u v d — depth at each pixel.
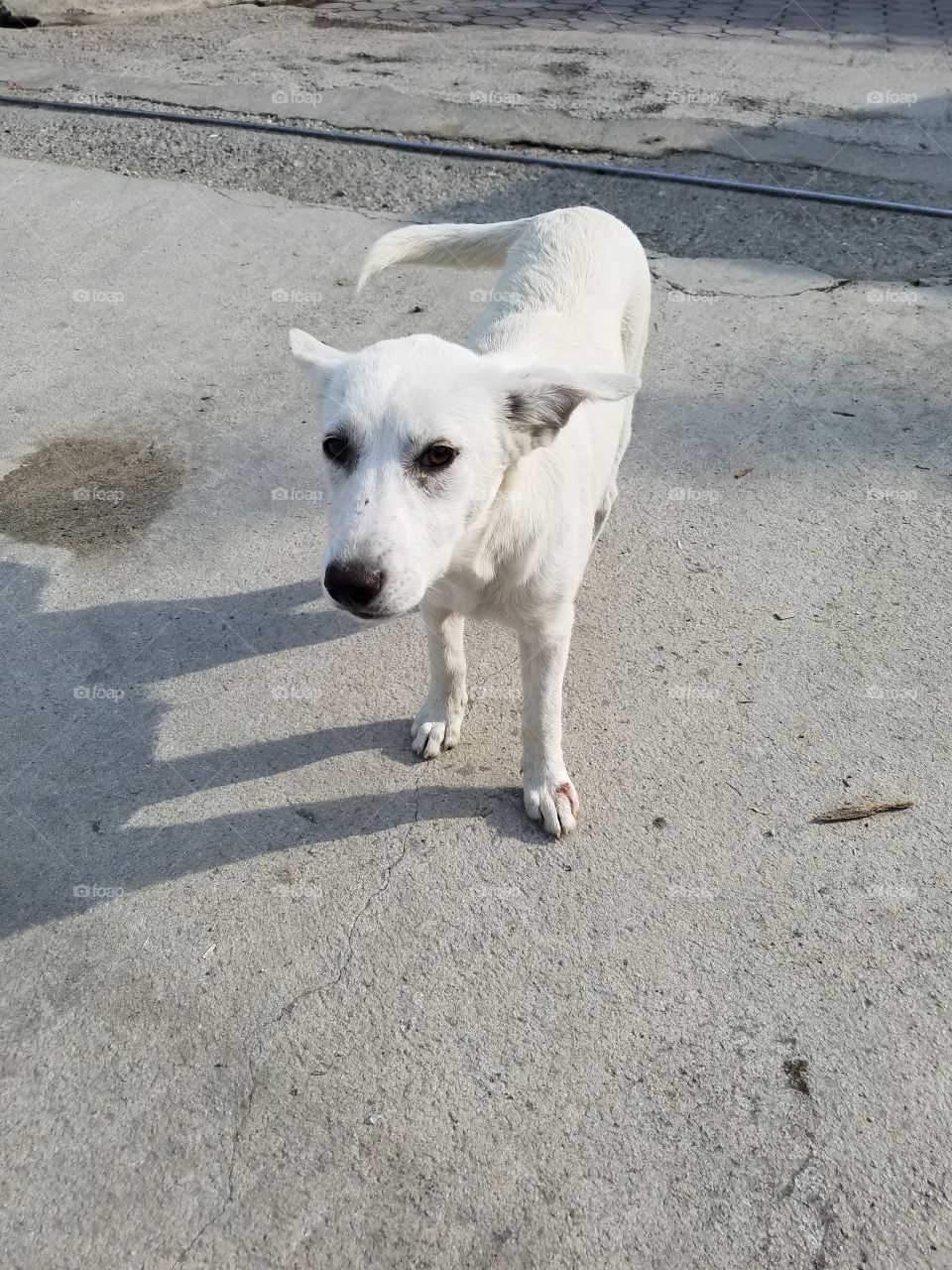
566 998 0.65
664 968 0.66
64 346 1.21
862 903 0.69
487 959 0.67
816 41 2.27
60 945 0.68
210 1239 0.55
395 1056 0.62
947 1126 0.59
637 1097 0.60
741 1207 0.56
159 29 2.26
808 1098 0.60
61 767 0.79
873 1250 0.54
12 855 0.73
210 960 0.67
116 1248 0.55
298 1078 0.61
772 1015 0.64
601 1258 0.54
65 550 0.96
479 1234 0.55
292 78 1.91
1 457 1.06
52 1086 0.61
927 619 0.89
